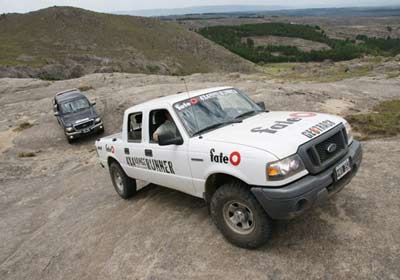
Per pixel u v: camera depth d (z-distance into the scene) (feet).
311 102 56.18
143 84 108.99
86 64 360.69
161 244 16.06
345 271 12.04
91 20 489.67
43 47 402.11
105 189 28.07
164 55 440.45
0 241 21.97
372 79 90.89
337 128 14.24
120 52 418.92
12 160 50.39
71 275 15.55
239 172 13.05
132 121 19.62
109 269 15.11
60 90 114.52
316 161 12.82
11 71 278.87
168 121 16.84
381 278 11.50
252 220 13.43
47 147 58.23
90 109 62.80
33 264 17.51
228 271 13.19
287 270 12.59
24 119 76.84
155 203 21.01
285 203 12.03
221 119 16.87
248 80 101.19
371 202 16.28
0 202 32.12
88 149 54.90
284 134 13.46
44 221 23.94
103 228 19.36
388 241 13.24
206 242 15.38
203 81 108.88
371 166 20.85
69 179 35.58
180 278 13.41
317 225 14.93
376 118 37.70
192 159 15.11
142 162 19.06
